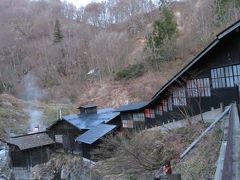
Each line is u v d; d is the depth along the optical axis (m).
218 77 14.67
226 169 5.15
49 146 30.17
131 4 97.38
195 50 42.06
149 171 12.38
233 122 9.88
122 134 21.39
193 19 54.84
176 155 12.78
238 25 12.48
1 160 32.56
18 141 29.28
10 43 88.75
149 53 49.31
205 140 10.95
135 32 77.69
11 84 66.69
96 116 28.55
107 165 17.70
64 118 28.44
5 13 110.44
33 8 118.94
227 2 38.41
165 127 18.42
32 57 79.56
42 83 66.56
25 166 29.00
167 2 65.81
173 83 18.17
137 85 44.22
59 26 91.94
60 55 77.12
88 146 23.95
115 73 54.72
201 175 8.55
